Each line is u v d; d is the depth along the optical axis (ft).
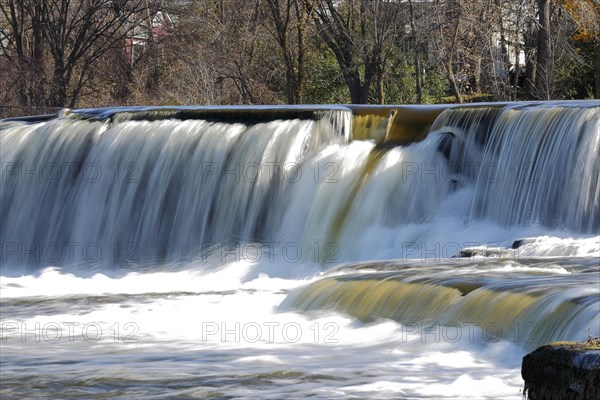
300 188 89.25
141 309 64.18
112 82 245.86
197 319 58.59
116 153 97.60
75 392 39.99
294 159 90.74
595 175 75.00
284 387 39.68
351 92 203.82
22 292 80.43
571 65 201.16
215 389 39.70
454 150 84.84
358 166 88.12
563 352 22.03
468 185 83.61
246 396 38.34
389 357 45.57
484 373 41.27
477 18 189.98
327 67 212.23
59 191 98.99
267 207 89.92
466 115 85.35
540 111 79.77
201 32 224.53
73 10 248.93
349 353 46.98
